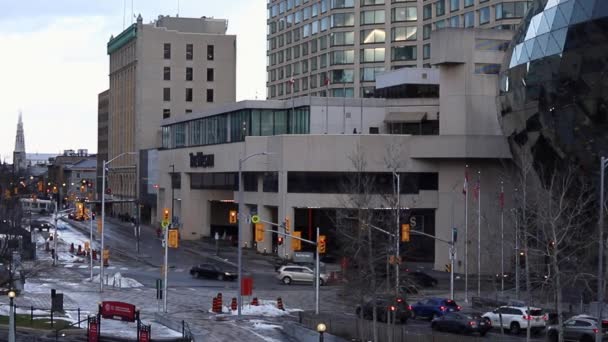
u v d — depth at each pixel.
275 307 56.53
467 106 83.25
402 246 75.94
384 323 47.50
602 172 33.69
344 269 58.91
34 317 47.53
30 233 97.56
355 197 70.69
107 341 40.31
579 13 50.66
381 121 99.31
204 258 93.75
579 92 50.53
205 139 112.56
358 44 146.75
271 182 92.00
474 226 81.12
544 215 52.81
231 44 156.25
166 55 153.25
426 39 139.12
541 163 56.28
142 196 146.25
